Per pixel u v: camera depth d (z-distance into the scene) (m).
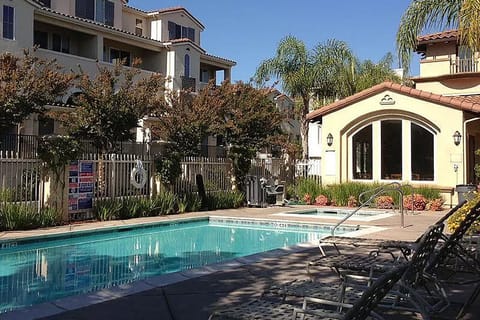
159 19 37.00
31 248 11.73
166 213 16.97
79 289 8.04
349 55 29.08
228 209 19.27
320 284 5.65
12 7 23.50
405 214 17.33
